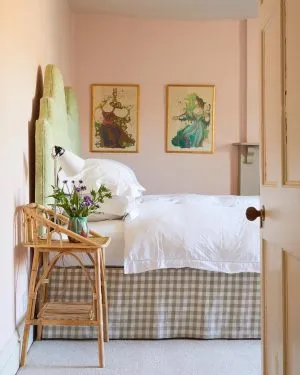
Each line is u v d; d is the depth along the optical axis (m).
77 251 2.39
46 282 2.43
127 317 2.72
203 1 4.52
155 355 2.49
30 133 2.77
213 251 2.70
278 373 1.51
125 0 4.52
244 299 2.74
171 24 4.98
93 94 4.93
